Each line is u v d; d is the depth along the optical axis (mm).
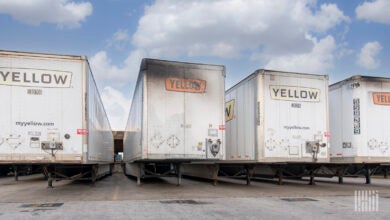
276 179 19453
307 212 7582
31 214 7316
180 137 11789
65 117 10102
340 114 14398
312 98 13055
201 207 8242
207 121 12109
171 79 11938
